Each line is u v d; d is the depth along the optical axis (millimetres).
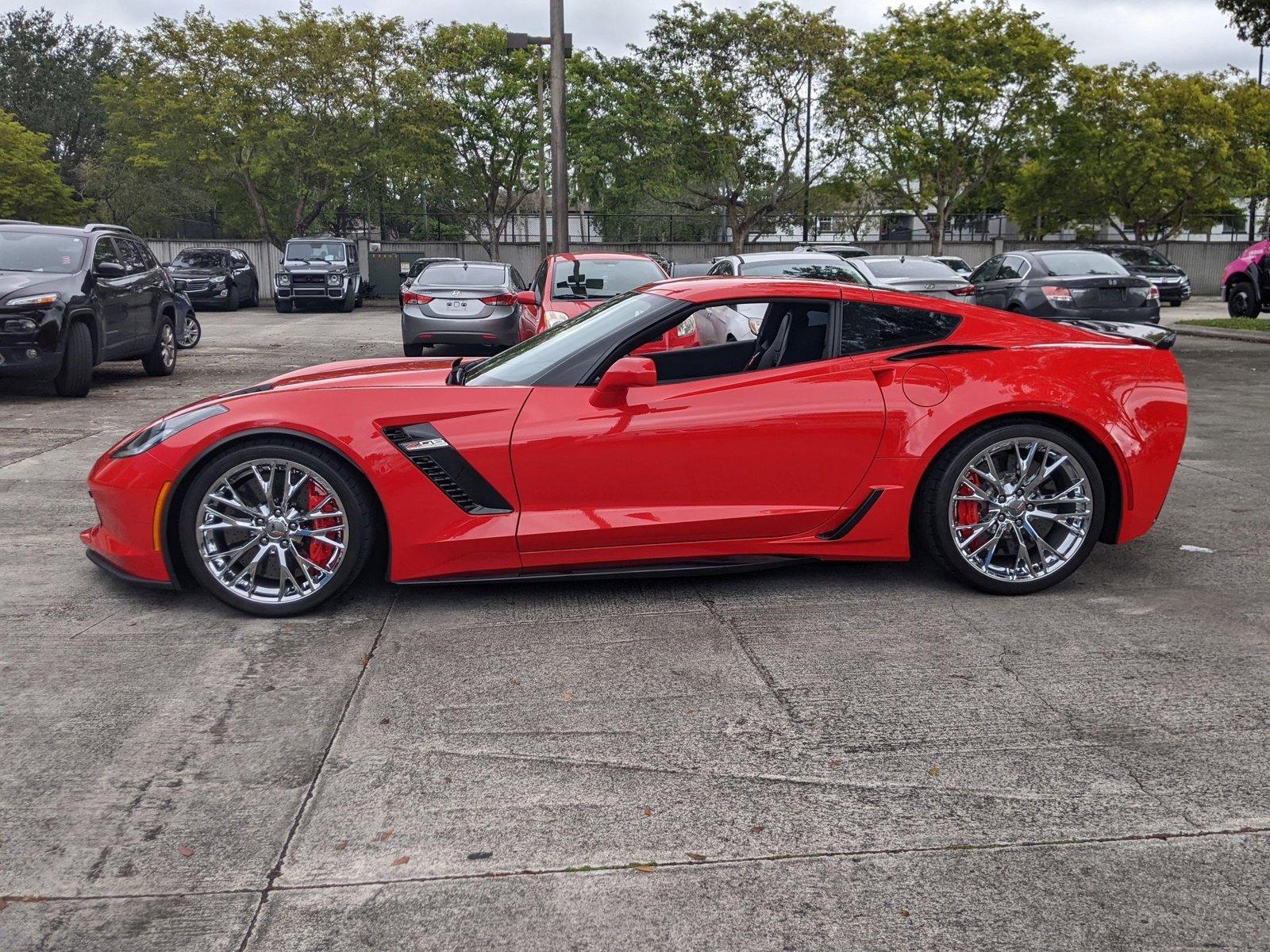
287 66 30781
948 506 4125
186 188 37000
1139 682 3373
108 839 2512
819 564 4672
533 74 33938
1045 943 2117
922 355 4180
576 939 2141
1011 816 2590
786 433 4043
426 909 2242
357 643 3768
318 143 31547
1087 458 4164
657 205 39500
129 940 2145
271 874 2371
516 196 40219
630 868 2385
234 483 3986
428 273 14141
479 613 4074
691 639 3785
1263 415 8766
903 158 34625
